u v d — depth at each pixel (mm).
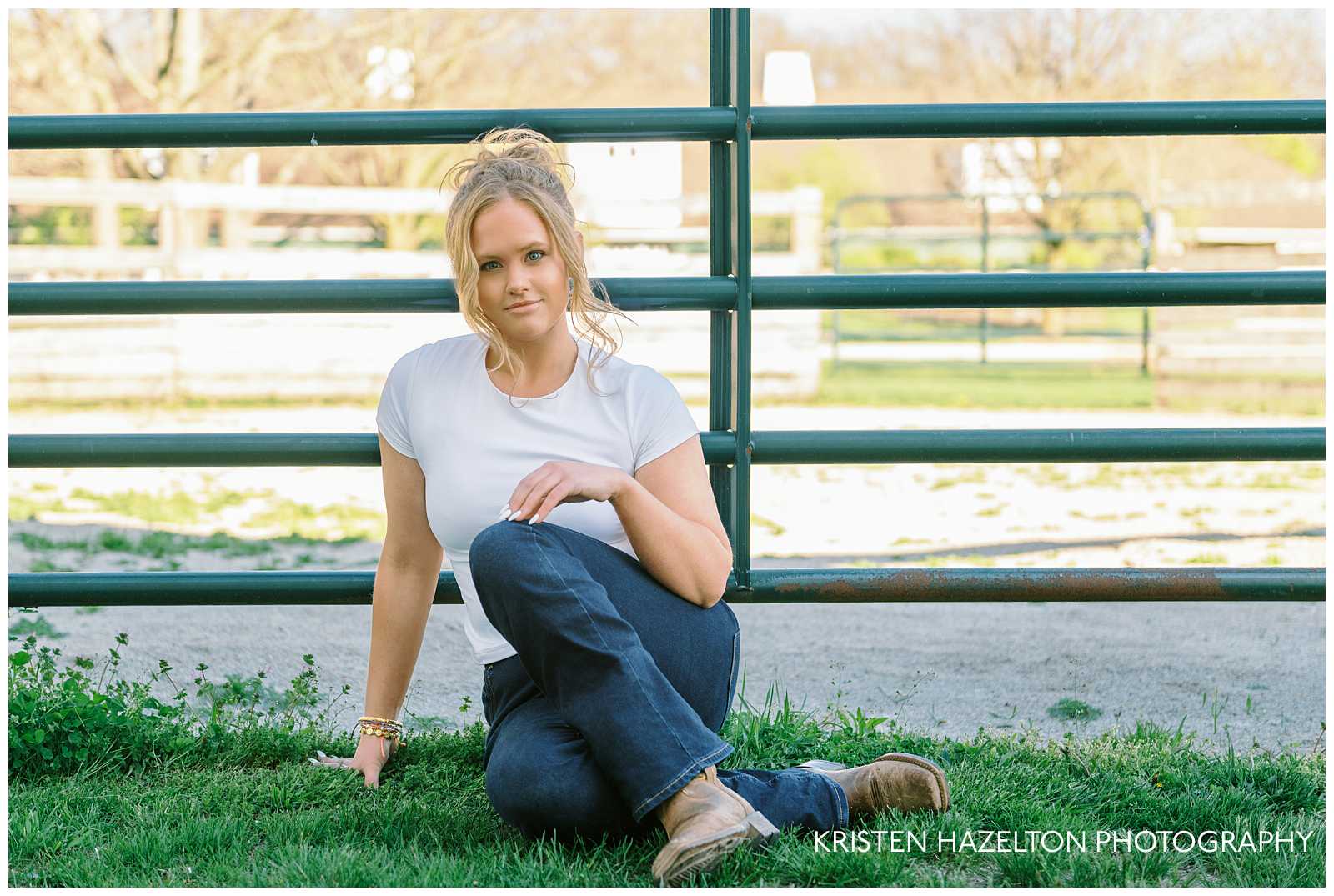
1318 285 2936
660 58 22172
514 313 2307
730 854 2131
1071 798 2578
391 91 18938
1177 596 2932
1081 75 21422
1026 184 20078
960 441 2926
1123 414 9352
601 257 11695
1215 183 21312
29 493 6988
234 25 17625
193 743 2797
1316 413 9414
